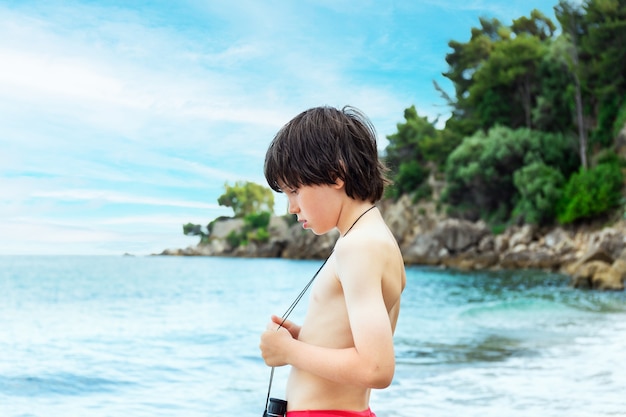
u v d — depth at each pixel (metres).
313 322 1.75
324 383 1.71
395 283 1.72
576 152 46.50
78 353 7.89
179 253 95.62
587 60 47.72
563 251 39.34
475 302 16.97
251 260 67.88
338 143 1.72
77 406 5.07
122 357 7.57
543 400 5.18
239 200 96.38
